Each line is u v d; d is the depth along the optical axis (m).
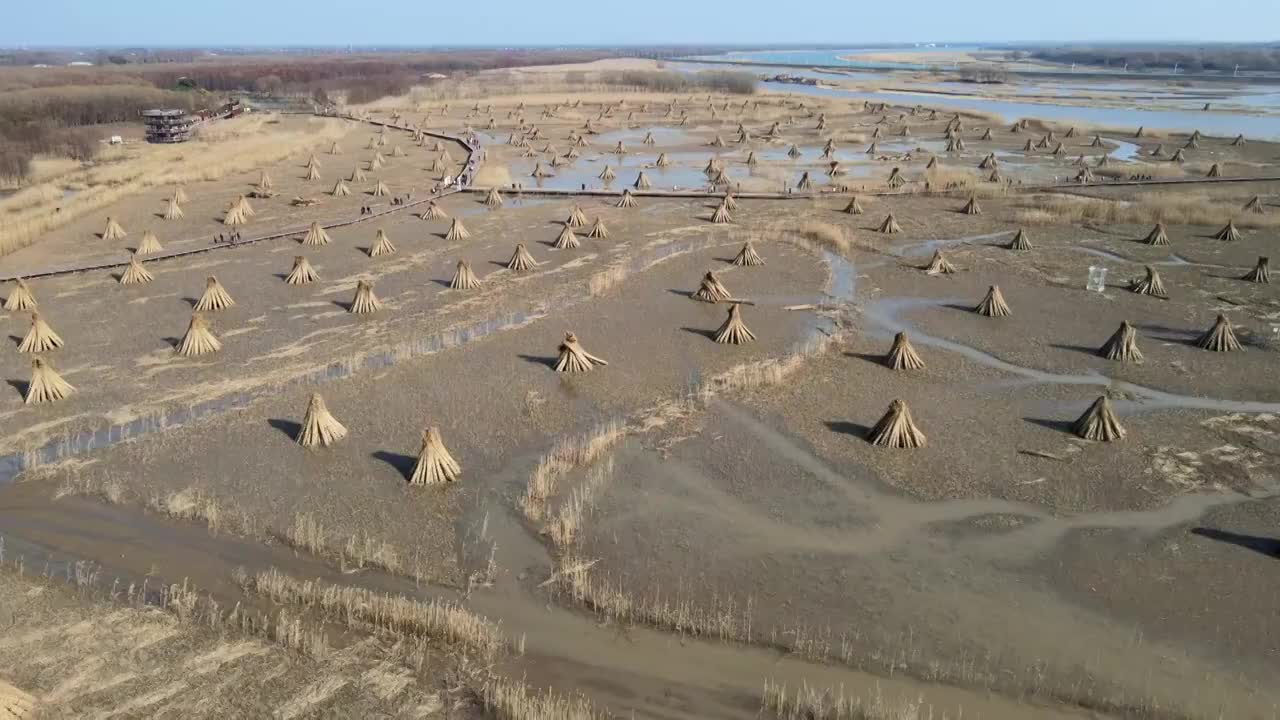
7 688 14.06
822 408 26.58
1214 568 18.59
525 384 28.31
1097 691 15.28
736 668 15.94
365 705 14.72
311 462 23.11
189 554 19.05
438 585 18.22
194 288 38.41
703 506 21.27
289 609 17.23
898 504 21.28
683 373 29.39
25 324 33.34
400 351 31.16
